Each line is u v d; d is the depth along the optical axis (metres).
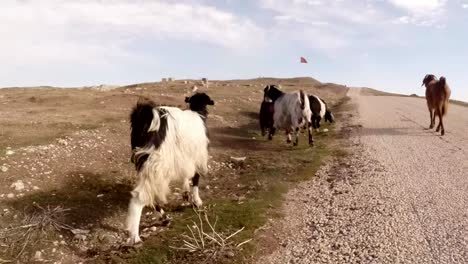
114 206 2.61
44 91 8.79
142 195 2.18
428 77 6.00
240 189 3.13
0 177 2.70
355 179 3.35
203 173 2.63
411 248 2.11
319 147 4.66
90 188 2.81
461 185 3.06
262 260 2.10
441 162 3.77
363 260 2.02
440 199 2.78
